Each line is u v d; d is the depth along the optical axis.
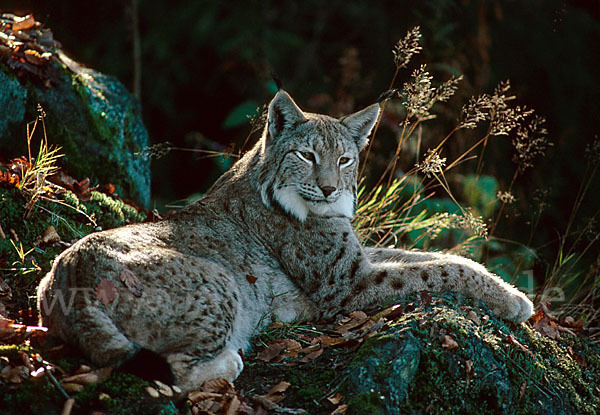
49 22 20.12
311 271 8.99
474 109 11.71
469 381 7.88
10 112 10.55
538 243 16.67
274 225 9.05
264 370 7.95
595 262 12.74
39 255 9.17
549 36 20.22
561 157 18.88
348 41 21.78
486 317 8.62
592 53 20.34
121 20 20.91
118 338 7.07
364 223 11.77
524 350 8.55
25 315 8.12
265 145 9.20
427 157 11.79
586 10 21.08
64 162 11.20
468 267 8.98
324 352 8.13
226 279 8.10
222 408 7.18
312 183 8.94
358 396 7.24
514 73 19.94
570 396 8.59
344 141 9.23
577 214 18.11
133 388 6.94
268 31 20.95
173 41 21.12
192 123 22.77
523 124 19.22
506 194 13.09
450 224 12.79
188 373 7.33
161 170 21.81
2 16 11.62
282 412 7.24
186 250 8.34
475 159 17.20
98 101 11.84
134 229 8.25
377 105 9.58
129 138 12.46
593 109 19.83
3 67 10.55
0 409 6.49
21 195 9.55
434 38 18.42
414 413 7.40
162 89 21.41
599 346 10.12
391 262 9.66
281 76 20.89
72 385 6.79
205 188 20.48
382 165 16.64
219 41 21.19
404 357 7.56
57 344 7.35
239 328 8.28
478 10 19.61
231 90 22.55
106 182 11.77
